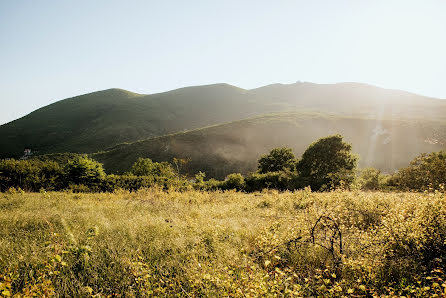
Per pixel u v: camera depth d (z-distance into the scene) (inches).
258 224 230.4
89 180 695.7
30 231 211.0
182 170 2908.5
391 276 133.0
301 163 1094.4
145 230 207.6
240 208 365.4
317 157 1032.8
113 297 121.5
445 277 120.8
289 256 159.0
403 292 117.0
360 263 129.3
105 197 499.2
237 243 188.7
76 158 713.6
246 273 123.8
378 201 291.1
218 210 341.4
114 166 3107.8
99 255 157.6
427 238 149.1
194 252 161.6
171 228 213.9
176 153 3287.4
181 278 132.9
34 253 149.7
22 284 123.1
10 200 366.3
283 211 325.4
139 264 132.0
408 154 2960.1
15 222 229.3
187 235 196.9
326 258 147.6
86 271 140.2
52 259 125.6
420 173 715.4
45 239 181.3
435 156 802.2
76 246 160.7
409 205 202.4
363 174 1059.3
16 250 163.5
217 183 931.3
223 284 113.9
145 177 764.0
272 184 933.8
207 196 515.8
